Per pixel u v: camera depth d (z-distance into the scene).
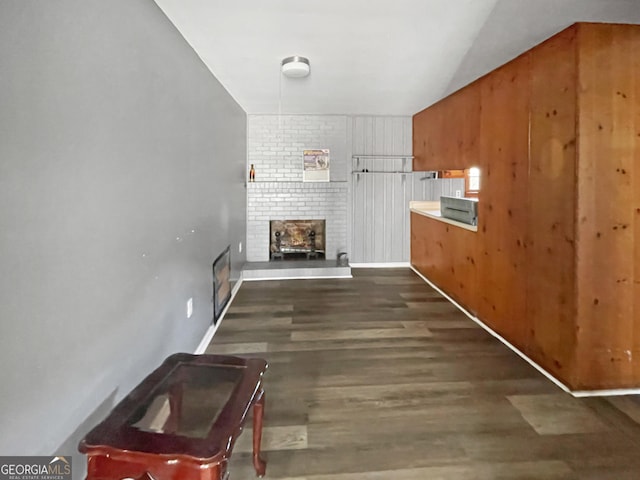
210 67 3.44
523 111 2.99
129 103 1.87
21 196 1.15
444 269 4.75
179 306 2.65
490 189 3.55
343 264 5.74
